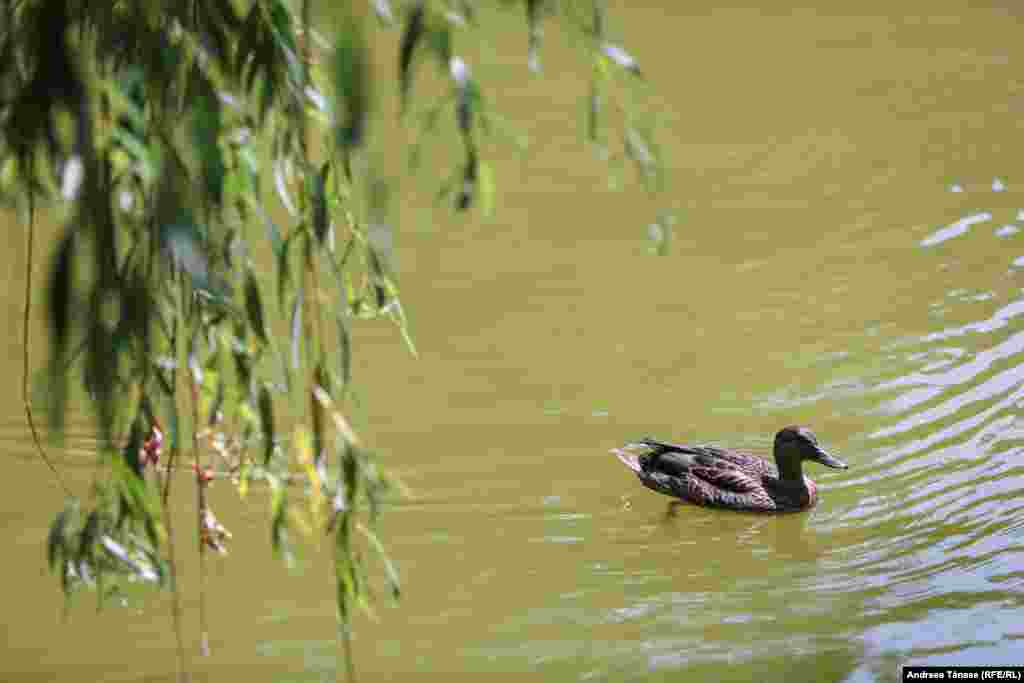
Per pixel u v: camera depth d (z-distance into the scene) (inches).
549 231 893.8
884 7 1456.7
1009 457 629.0
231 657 470.3
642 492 616.1
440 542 564.4
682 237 881.5
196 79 235.8
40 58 197.3
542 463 630.5
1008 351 722.2
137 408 267.3
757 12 1450.5
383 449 636.7
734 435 657.6
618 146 1030.4
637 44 1331.2
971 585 525.0
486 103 239.1
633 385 700.0
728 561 557.0
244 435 275.4
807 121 1095.6
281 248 258.8
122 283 228.8
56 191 217.8
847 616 503.2
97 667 462.0
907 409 675.4
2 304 757.9
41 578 524.1
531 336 754.2
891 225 887.1
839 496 613.3
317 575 534.0
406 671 462.0
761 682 448.8
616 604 516.4
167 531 279.0
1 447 617.6
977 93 1151.6
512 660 468.8
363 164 200.7
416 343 744.3
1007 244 854.5
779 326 759.1
